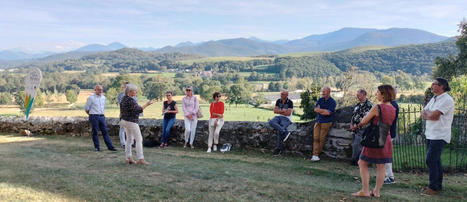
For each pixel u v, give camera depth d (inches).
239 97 4758.9
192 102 378.0
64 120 447.2
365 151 195.5
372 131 189.0
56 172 217.9
